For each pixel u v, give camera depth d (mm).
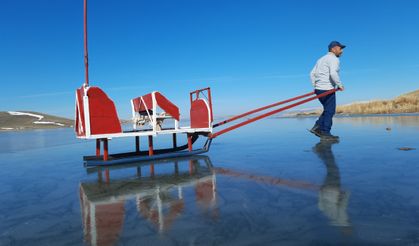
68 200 3004
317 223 2113
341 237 1880
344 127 10500
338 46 7039
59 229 2221
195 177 3842
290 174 3729
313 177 3504
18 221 2436
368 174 3510
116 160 5180
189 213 2438
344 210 2350
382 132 8180
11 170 4902
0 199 3137
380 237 1857
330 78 6969
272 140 7848
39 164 5465
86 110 4941
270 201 2662
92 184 3703
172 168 4617
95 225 2266
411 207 2355
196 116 6410
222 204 2635
